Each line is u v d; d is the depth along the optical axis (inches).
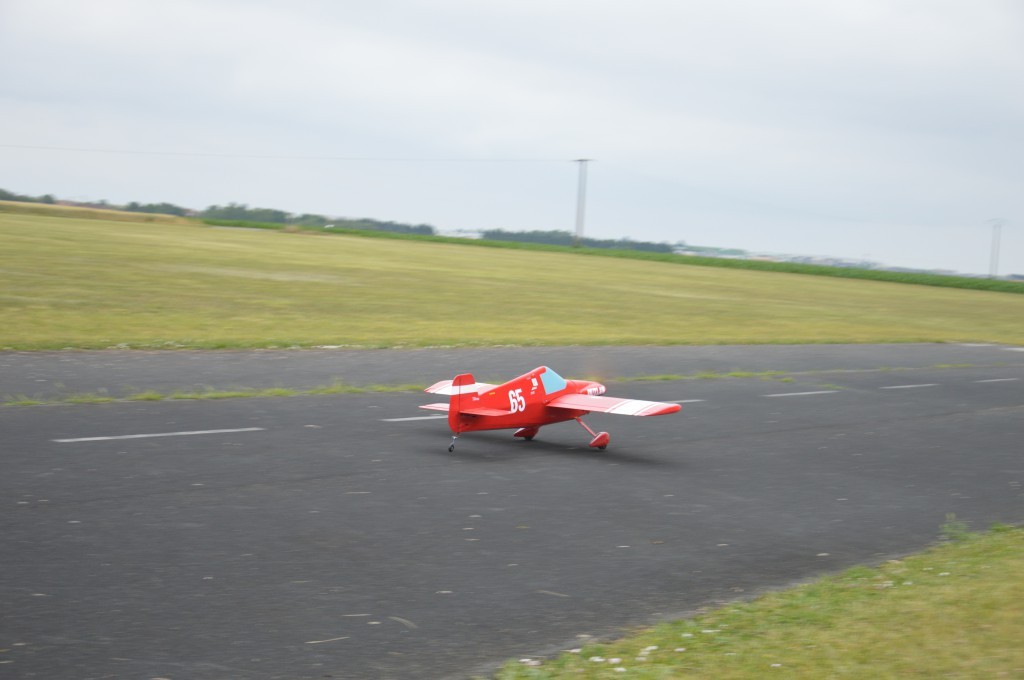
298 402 708.7
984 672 269.6
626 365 1026.1
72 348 896.9
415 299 1638.8
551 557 396.5
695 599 354.9
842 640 297.4
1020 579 364.5
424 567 374.9
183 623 307.4
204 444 557.0
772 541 438.9
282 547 387.9
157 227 4131.4
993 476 603.2
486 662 289.4
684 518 469.4
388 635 307.4
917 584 368.2
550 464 569.9
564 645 304.7
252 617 315.6
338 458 546.3
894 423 786.8
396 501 465.7
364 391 769.6
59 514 410.6
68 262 1825.8
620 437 669.9
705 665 279.1
